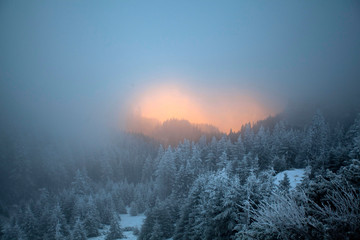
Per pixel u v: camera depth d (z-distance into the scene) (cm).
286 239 287
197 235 1608
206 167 5284
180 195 4084
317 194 381
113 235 3509
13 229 3506
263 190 1048
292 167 4497
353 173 372
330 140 5284
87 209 4388
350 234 259
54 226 3522
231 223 1012
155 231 2489
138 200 5681
